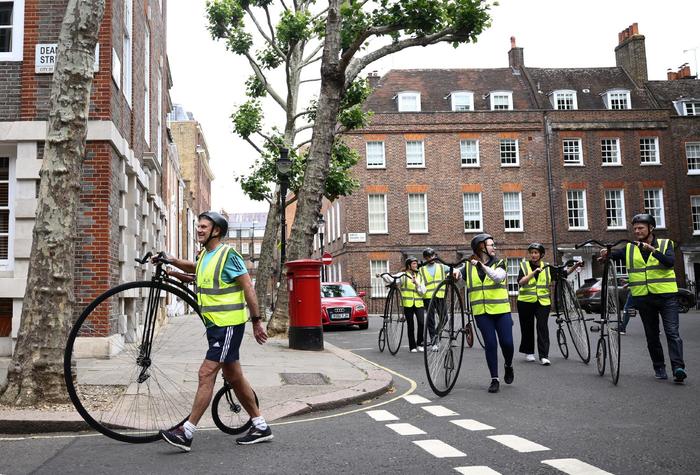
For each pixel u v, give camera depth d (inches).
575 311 413.1
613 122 1381.6
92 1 257.6
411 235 1310.3
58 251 247.1
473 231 1330.0
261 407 254.7
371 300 1285.7
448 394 294.8
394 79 1429.6
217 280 198.7
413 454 184.2
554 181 1354.6
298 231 550.0
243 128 832.9
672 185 1385.3
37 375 238.7
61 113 251.4
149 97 664.4
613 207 1374.3
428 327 285.0
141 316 226.7
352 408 267.7
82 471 169.3
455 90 1416.1
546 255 1332.4
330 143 550.3
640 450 184.9
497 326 310.0
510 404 265.9
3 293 406.3
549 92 1430.9
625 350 465.1
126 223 466.0
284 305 577.3
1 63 423.8
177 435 189.3
